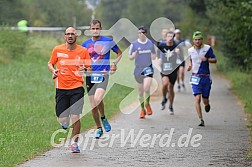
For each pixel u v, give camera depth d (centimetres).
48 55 7212
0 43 6544
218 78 6347
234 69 6888
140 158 2234
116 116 3453
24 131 2752
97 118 2619
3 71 5422
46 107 3666
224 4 4966
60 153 2325
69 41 2341
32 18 9844
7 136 2573
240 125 3112
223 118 3384
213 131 2911
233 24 4897
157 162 2159
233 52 6462
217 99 4362
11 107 3553
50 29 8669
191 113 3609
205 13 8050
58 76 2356
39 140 2523
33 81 5025
